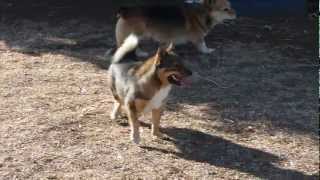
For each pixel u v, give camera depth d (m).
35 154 2.92
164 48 2.95
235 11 4.80
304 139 3.17
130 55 3.16
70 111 3.36
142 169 2.83
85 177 2.76
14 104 3.42
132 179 2.76
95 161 2.88
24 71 3.90
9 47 4.37
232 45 4.55
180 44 4.47
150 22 4.24
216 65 4.14
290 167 2.92
